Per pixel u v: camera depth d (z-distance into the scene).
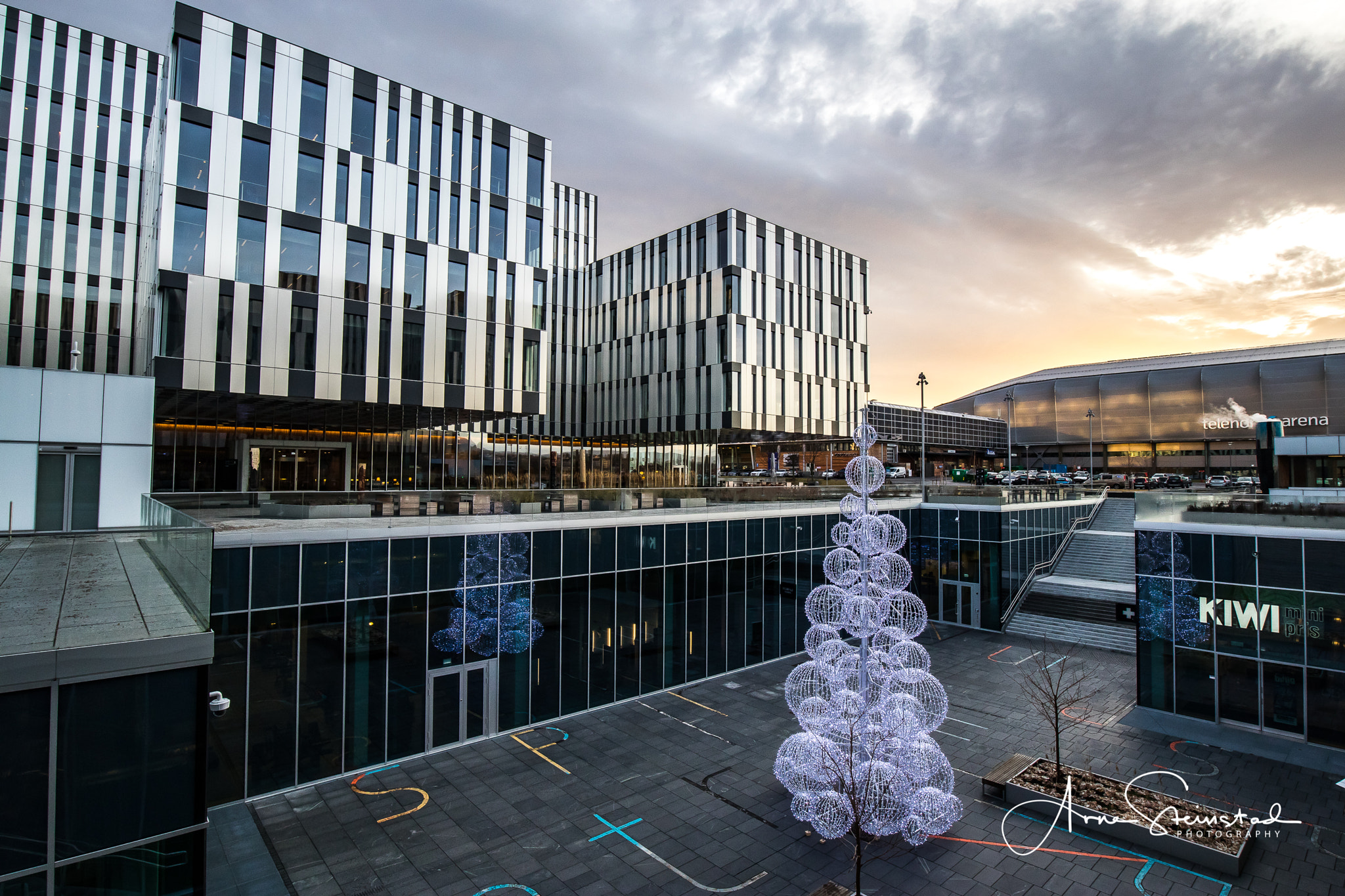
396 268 30.09
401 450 39.78
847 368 50.56
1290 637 20.47
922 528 36.09
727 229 42.50
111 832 7.78
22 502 20.25
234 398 27.59
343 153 28.92
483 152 33.59
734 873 13.70
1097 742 20.23
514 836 14.88
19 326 35.03
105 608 10.39
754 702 23.48
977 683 25.52
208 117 25.66
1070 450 108.19
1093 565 38.03
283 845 14.26
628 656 23.55
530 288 34.91
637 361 49.19
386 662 18.12
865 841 14.93
